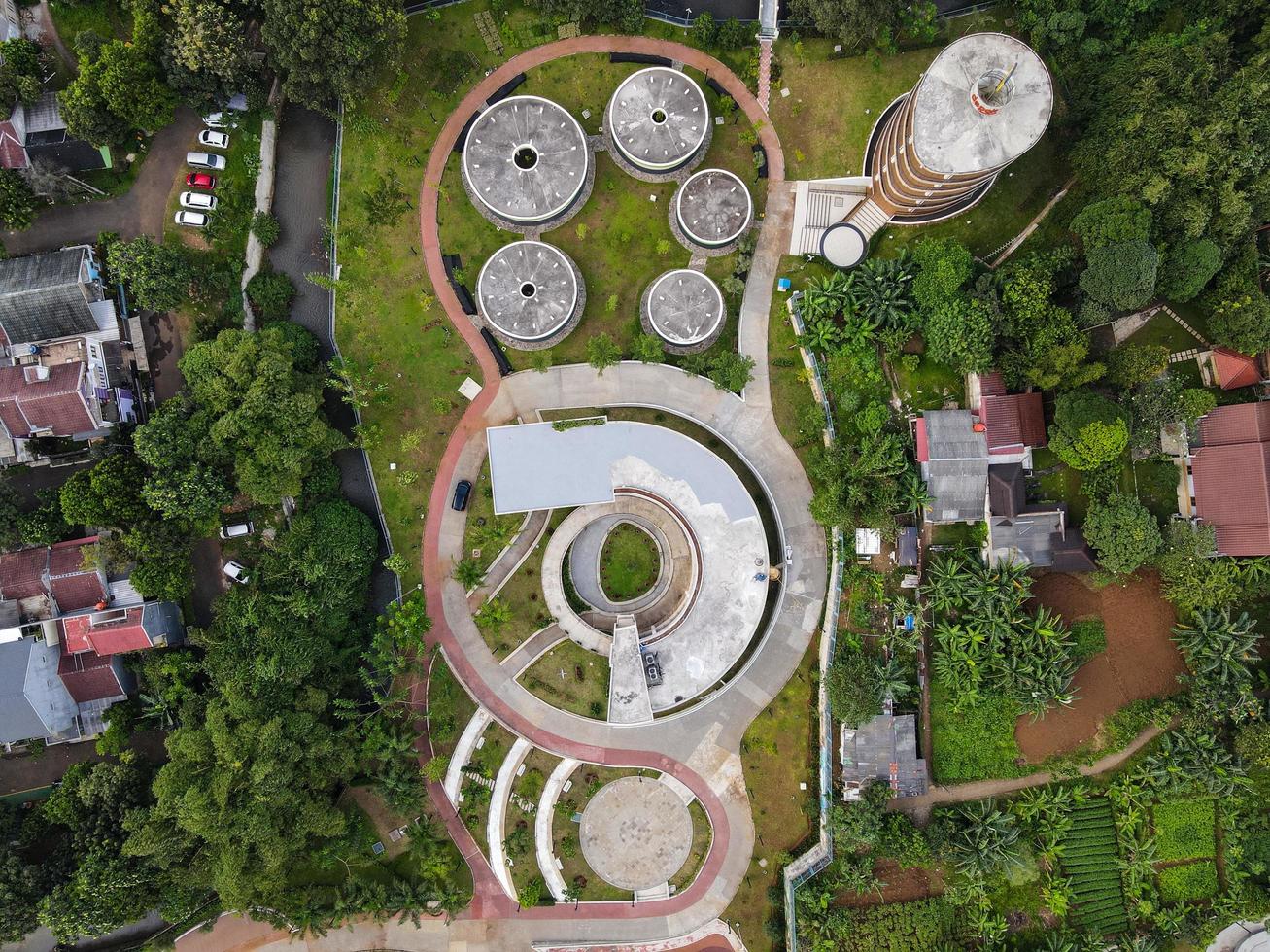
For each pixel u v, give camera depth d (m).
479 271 63.88
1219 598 56.12
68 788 58.72
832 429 61.78
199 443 56.25
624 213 63.69
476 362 64.69
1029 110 52.72
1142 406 55.81
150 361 62.41
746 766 64.31
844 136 62.81
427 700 64.38
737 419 64.19
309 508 61.78
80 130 57.25
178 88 58.66
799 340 62.03
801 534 64.25
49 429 58.69
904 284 59.88
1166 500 59.38
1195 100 52.97
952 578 58.97
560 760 65.00
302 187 64.00
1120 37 59.09
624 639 62.50
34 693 57.44
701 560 63.16
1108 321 56.97
